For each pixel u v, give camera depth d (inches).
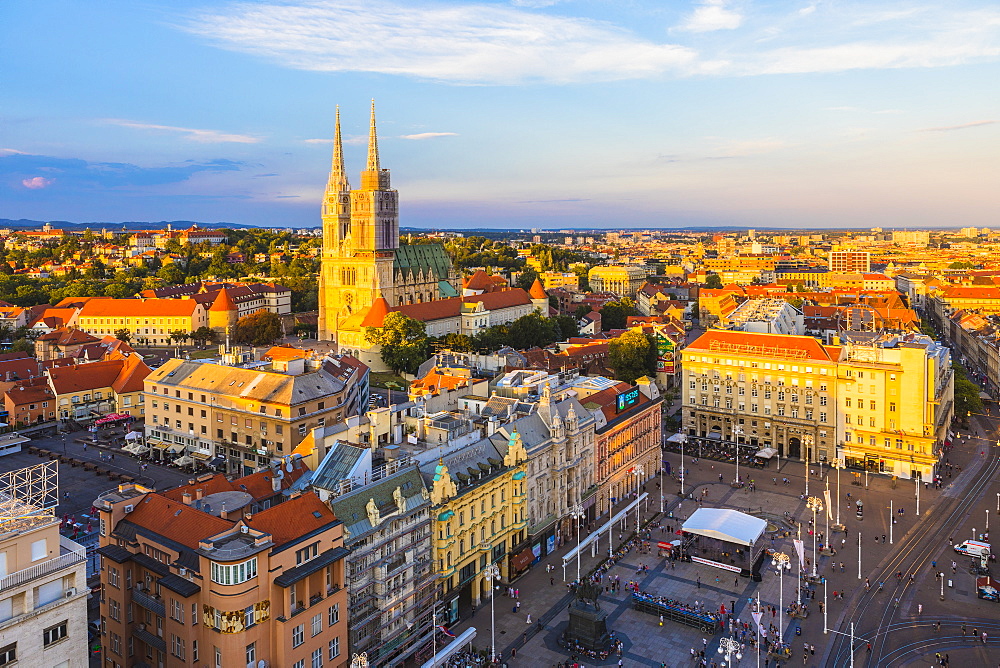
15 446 7775.6
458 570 4690.0
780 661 4298.7
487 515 4955.7
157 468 7298.2
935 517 6486.2
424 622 4389.8
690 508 6742.1
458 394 6953.7
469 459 5004.9
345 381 7662.4
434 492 4448.8
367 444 5049.2
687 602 5007.4
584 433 6190.9
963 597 5068.9
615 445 6761.8
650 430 7470.5
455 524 4591.5
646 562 5659.5
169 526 3654.0
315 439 5206.7
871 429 7751.0
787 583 5295.3
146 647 3661.4
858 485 7327.8
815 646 4475.9
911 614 4849.9
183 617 3388.3
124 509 3846.0
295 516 3646.7
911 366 7495.1
